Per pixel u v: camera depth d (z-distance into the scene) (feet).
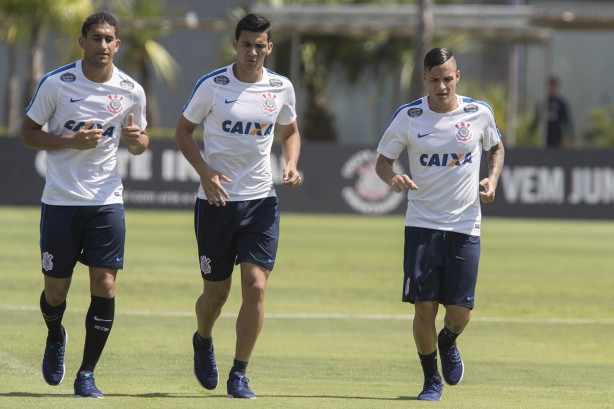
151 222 260.01
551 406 88.79
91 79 88.69
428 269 91.66
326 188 296.71
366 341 122.62
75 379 91.45
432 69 90.53
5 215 265.54
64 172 88.53
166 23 357.00
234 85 90.74
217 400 87.51
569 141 359.25
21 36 403.75
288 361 108.99
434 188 91.91
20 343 112.68
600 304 156.97
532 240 247.50
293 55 368.68
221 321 132.77
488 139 93.76
